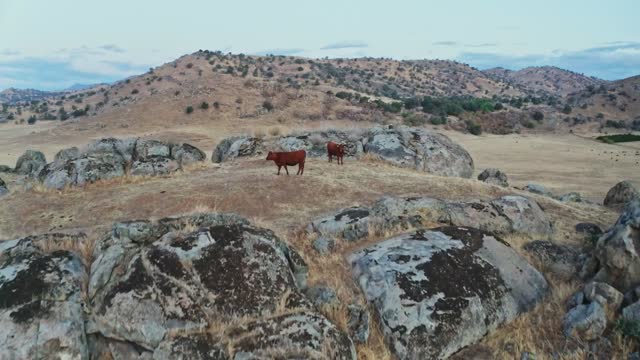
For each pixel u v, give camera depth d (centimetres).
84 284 959
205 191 1759
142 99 11262
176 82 16350
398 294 1025
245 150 2739
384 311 1005
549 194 2477
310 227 1409
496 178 2844
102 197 1741
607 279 1127
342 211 1457
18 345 800
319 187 1838
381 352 941
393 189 1902
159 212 1564
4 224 1512
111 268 970
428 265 1106
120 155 2319
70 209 1625
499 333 1012
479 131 11019
